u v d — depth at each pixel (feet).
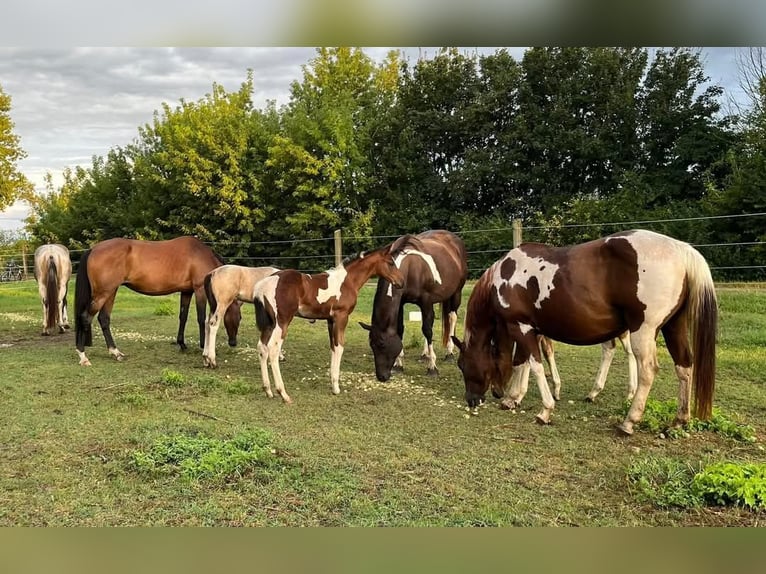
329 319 19.93
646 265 14.15
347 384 20.92
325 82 85.25
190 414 17.07
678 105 59.72
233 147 70.79
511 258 16.74
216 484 12.08
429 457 13.74
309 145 67.67
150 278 25.23
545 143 61.93
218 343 28.78
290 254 69.10
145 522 10.58
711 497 11.23
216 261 26.63
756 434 15.10
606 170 62.44
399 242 21.52
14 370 22.85
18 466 13.05
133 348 27.78
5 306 45.57
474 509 11.09
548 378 21.27
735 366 21.21
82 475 12.59
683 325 15.01
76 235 88.48
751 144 50.29
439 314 35.70
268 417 16.92
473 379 17.83
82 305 23.99
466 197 66.64
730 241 45.50
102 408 17.46
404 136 69.56
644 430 15.46
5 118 64.39
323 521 10.63
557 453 14.01
